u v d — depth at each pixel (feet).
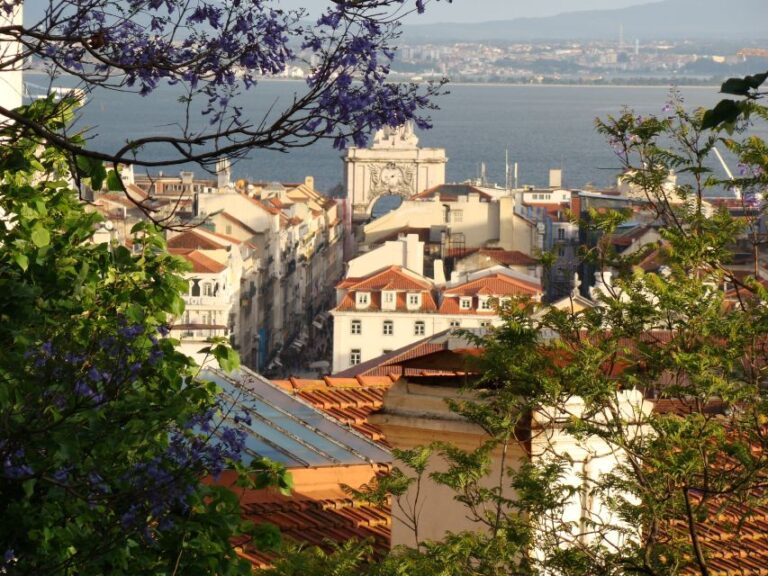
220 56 50.98
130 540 57.57
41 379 53.67
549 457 69.97
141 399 56.95
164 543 59.72
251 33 50.78
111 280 68.49
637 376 73.05
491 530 71.00
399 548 68.74
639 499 75.46
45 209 69.05
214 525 61.11
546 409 72.54
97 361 55.98
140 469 54.34
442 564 66.28
